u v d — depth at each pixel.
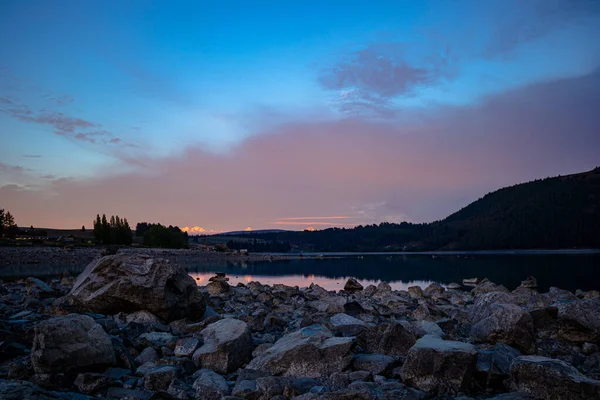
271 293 27.42
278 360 10.04
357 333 12.59
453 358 8.84
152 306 15.68
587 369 10.84
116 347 10.84
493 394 8.84
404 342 11.04
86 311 16.39
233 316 17.55
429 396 8.54
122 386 9.28
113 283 15.80
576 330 13.22
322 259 138.62
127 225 160.38
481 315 14.73
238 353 10.92
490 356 9.82
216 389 8.77
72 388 9.14
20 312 17.58
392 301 23.09
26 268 68.00
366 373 9.45
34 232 182.25
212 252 157.12
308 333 11.15
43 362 9.33
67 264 80.50
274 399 8.22
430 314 18.05
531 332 11.55
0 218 154.38
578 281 44.06
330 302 20.41
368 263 102.69
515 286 41.16
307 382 9.19
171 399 8.38
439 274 60.16
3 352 10.90
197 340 11.67
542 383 8.25
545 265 77.88
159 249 147.88
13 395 7.49
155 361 10.95
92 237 199.75
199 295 17.42
